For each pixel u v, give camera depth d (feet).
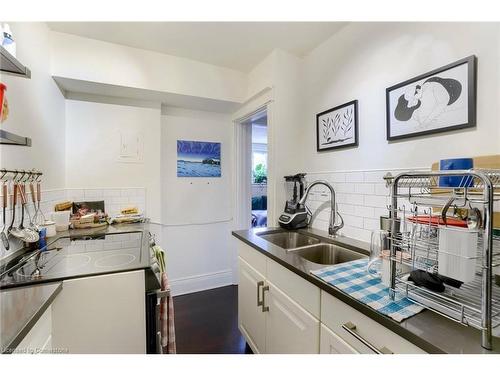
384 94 4.57
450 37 3.57
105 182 7.24
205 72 7.44
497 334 1.97
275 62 6.59
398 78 4.32
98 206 7.13
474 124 3.28
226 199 9.48
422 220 2.49
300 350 3.57
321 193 6.18
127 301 3.51
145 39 6.18
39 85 5.16
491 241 1.76
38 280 3.11
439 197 2.38
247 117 8.53
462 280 1.99
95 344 3.34
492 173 2.31
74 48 5.94
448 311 2.19
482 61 3.23
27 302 2.62
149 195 7.81
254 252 5.11
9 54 2.95
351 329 2.63
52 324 3.12
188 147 8.78
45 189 5.45
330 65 5.91
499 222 2.69
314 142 6.48
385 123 4.54
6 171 3.85
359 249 4.49
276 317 4.22
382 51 4.60
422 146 3.94
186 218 8.80
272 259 4.27
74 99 6.89
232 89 7.87
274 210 6.73
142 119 7.70
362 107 5.03
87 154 7.03
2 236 3.84
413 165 4.08
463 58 3.39
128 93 7.04
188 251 8.86
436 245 2.40
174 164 8.57
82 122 6.97
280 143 6.71
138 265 3.67
